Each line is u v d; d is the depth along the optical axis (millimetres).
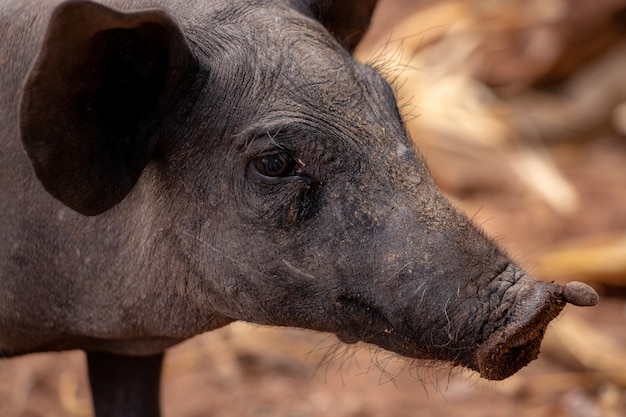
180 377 12266
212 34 7289
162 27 6625
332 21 8305
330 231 7023
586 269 13375
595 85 17578
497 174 16062
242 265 7234
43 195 7641
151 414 9242
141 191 7445
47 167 6656
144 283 7633
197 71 7121
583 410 11516
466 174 15961
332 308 7172
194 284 7488
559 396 11742
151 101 7109
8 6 7820
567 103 17625
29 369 12219
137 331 7938
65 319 8016
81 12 6207
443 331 6805
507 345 6645
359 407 11602
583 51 17625
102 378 9086
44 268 7832
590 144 17438
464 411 11500
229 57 7195
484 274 6797
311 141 6973
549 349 12250
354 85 7180
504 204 15438
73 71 6520
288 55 7180
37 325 8109
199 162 7203
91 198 6898
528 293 6691
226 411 11641
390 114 7273
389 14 19234
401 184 6996
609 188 15891
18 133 7551
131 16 6387
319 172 7012
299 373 12297
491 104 17375
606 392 11789
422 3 19469
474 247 6867
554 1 18062
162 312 7727
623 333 12742
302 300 7223
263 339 12828
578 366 12102
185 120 7160
